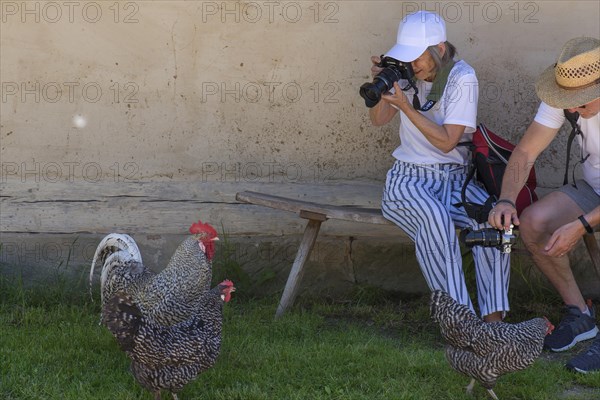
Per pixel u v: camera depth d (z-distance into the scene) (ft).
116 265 15.88
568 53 16.39
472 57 20.66
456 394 15.37
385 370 16.29
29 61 20.30
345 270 21.38
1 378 15.64
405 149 18.62
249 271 21.27
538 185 21.13
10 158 20.67
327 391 15.38
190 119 20.81
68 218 20.85
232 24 20.40
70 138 20.71
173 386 14.38
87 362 16.46
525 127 20.94
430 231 17.22
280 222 21.21
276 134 20.97
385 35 20.53
